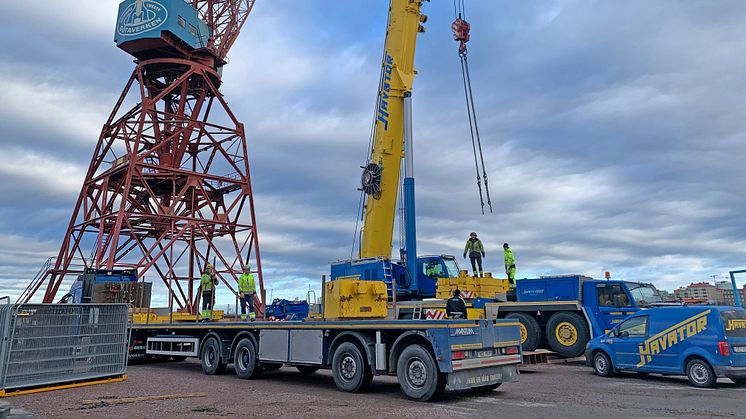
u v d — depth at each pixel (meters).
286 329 13.34
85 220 34.97
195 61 36.50
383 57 18.67
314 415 8.75
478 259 18.91
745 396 10.70
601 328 17.06
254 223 36.56
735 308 12.42
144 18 34.53
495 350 11.11
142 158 32.19
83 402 10.17
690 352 12.23
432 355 10.25
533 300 18.70
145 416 8.78
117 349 14.08
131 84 36.28
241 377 14.47
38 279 33.47
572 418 8.41
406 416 8.62
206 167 37.09
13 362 11.81
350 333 11.82
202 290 19.17
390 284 16.84
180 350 16.78
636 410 9.11
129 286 21.55
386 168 17.94
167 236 35.00
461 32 19.59
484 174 18.97
